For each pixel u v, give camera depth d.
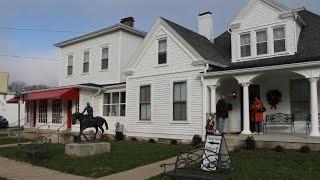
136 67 22.94
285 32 19.00
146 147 17.31
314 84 15.37
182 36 20.55
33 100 30.23
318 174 10.73
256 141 15.68
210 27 24.73
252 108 18.38
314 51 17.92
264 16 19.83
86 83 27.81
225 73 17.94
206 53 20.41
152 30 22.12
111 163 13.63
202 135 18.89
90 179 11.77
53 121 28.97
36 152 15.53
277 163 12.34
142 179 11.26
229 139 16.44
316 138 14.45
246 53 20.52
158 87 21.52
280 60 18.03
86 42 29.14
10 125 48.75
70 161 14.48
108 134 24.62
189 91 19.84
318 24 19.98
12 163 15.27
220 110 17.72
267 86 19.36
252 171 11.28
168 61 21.09
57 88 26.62
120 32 26.55
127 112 23.19
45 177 12.16
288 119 18.00
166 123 20.84
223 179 9.25
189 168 11.06
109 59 27.08
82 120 16.28
